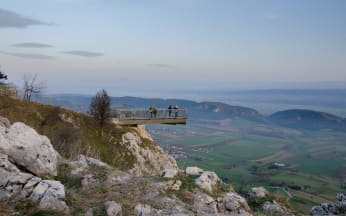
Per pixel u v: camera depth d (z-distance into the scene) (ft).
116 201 58.34
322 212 78.07
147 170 177.78
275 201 79.30
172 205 59.98
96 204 56.18
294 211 78.23
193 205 63.31
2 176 53.31
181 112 204.44
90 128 185.37
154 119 200.23
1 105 168.86
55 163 69.21
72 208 52.80
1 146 61.26
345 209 76.43
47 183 54.70
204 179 74.79
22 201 50.24
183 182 72.38
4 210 47.78
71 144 160.56
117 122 196.24
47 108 187.73
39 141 67.46
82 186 66.13
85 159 84.69
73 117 187.32
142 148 189.37
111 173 74.08
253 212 69.31
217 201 68.39
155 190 65.57
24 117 169.48
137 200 60.03
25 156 63.21
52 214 48.73
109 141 181.27
